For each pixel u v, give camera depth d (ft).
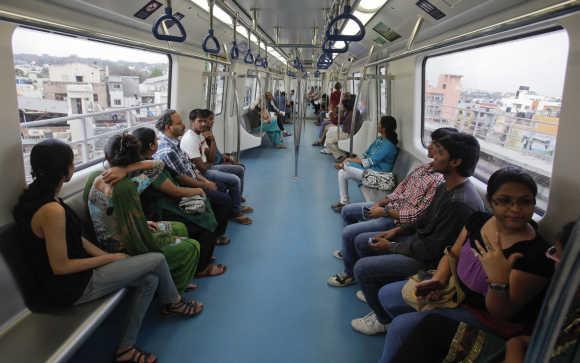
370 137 20.56
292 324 7.85
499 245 4.82
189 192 9.66
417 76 12.52
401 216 8.20
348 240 9.07
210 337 7.39
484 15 7.29
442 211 6.70
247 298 8.77
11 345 5.27
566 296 2.51
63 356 5.08
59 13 7.18
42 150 5.54
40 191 5.69
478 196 6.57
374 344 7.30
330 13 12.76
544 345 2.67
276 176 20.24
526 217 4.64
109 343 7.08
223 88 20.33
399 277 7.01
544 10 3.86
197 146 12.23
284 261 10.65
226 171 14.37
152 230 7.98
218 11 12.74
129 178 6.97
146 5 9.45
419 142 13.09
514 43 7.73
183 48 14.19
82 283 5.98
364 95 22.08
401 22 11.47
